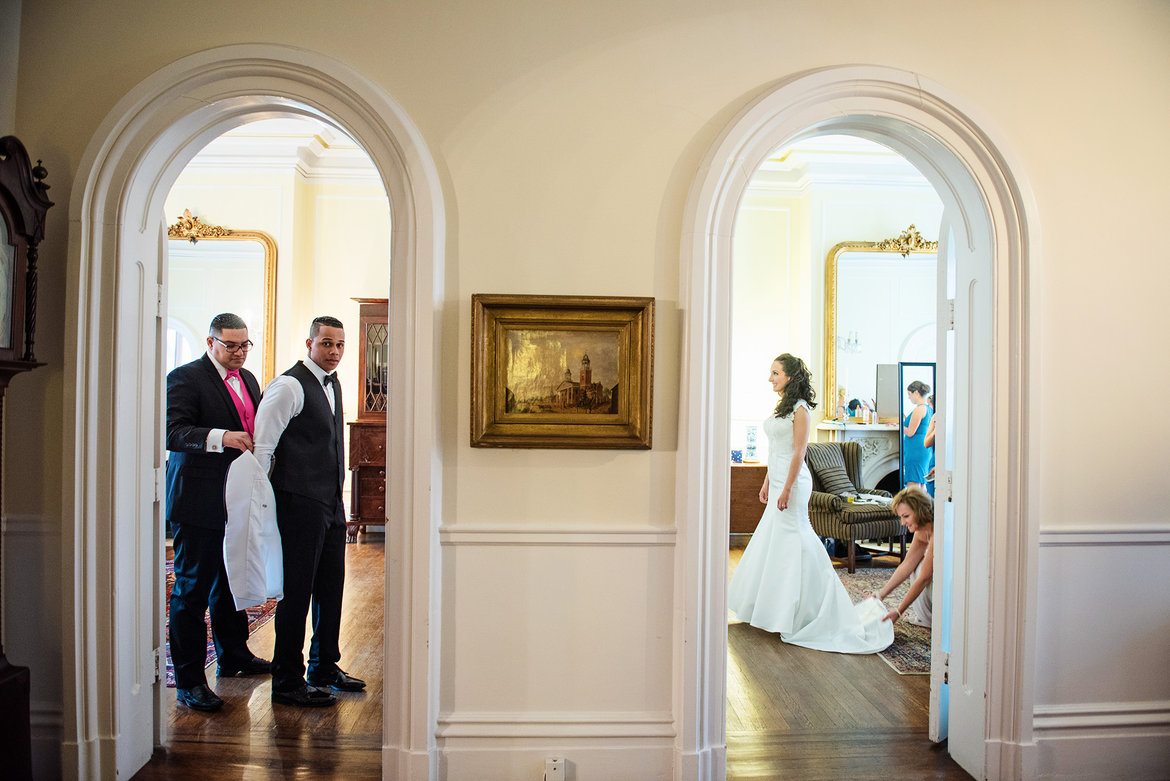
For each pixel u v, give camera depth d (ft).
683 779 8.63
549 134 8.86
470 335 8.75
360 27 8.75
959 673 9.46
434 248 8.55
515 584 8.84
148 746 9.23
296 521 10.62
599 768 8.80
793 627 13.93
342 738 9.71
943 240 10.10
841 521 19.80
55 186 8.71
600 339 8.80
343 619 14.74
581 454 8.86
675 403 8.93
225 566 10.65
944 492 9.95
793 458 14.08
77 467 8.49
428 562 8.49
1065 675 9.24
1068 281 9.25
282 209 22.90
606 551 8.89
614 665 8.92
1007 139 9.07
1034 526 8.95
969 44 9.18
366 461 22.41
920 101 8.91
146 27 8.68
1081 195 9.28
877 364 23.73
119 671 8.73
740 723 10.40
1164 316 9.38
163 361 9.66
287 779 8.74
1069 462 9.24
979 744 9.05
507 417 8.75
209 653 13.07
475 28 8.81
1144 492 9.36
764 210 24.26
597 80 8.89
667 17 8.93
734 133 8.70
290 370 10.80
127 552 8.92
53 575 8.77
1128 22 9.37
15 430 8.74
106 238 8.65
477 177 8.80
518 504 8.84
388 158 8.64
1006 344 9.05
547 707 8.87
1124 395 9.32
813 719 10.55
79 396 8.50
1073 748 9.15
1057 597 9.21
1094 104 9.31
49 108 8.73
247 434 10.38
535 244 8.85
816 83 8.77
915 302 23.77
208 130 9.12
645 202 8.91
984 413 9.18
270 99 8.74
